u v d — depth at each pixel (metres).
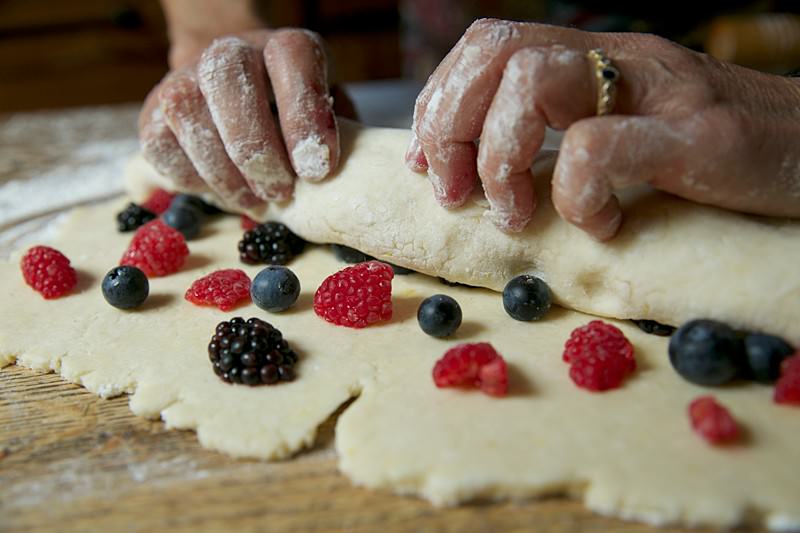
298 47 0.33
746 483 0.23
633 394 0.26
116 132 0.53
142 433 0.26
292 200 0.33
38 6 0.70
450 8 0.62
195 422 0.26
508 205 0.28
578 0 0.49
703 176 0.26
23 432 0.27
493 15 0.61
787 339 0.26
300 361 0.28
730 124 0.25
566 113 0.26
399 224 0.31
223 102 0.32
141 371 0.28
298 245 0.34
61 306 0.32
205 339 0.29
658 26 0.49
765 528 0.23
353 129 0.33
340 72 0.76
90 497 0.24
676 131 0.25
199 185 0.36
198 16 0.43
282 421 0.26
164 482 0.25
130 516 0.24
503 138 0.26
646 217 0.28
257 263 0.34
